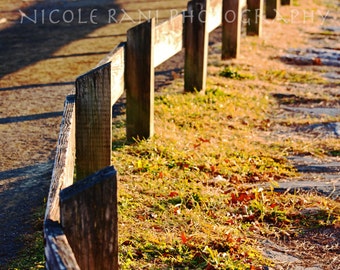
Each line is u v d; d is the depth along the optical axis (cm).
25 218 530
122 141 703
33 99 867
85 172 532
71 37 1282
